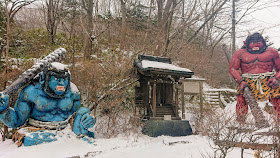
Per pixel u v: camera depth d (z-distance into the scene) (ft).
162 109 22.90
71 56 27.61
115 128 19.52
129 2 48.47
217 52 68.23
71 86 17.33
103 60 28.35
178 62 42.34
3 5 33.17
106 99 22.20
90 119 15.88
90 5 37.91
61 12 42.88
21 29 37.29
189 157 13.34
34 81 15.79
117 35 39.42
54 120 15.93
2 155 12.21
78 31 35.91
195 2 37.65
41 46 34.50
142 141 17.42
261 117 18.70
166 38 34.68
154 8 42.96
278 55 22.89
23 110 14.96
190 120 27.17
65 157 12.05
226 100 41.73
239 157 13.19
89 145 14.89
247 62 23.52
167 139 18.30
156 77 22.25
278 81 21.66
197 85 26.21
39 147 13.48
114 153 13.97
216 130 15.62
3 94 13.71
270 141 14.39
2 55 28.17
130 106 25.88
